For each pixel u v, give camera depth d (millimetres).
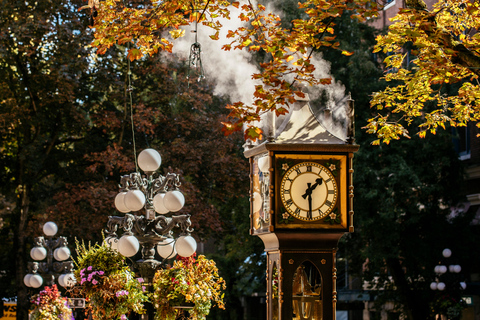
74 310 16484
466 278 24391
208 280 9789
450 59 7449
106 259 9859
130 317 11648
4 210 23141
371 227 21641
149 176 10766
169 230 10188
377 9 6695
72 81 21156
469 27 8406
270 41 6656
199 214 21625
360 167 21203
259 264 25859
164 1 7203
